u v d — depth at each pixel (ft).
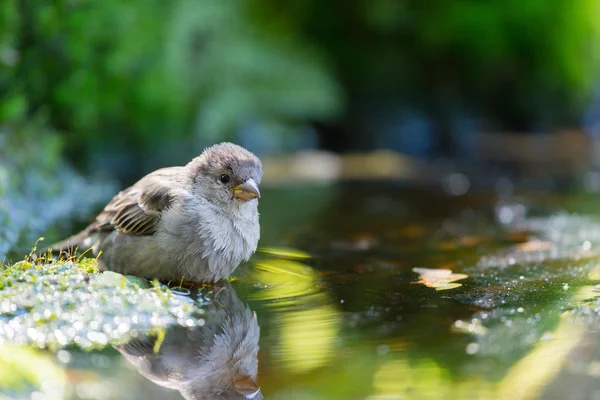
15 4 40.88
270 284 26.63
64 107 46.93
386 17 70.95
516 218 41.32
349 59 72.08
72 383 17.70
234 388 17.58
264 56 63.93
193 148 58.39
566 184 54.03
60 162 45.57
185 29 55.31
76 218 38.04
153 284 25.64
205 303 24.09
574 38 76.69
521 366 18.40
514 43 74.43
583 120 81.35
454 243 34.37
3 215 33.47
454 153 70.33
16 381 17.65
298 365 18.84
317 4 70.59
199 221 26.43
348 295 25.00
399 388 17.53
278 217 41.19
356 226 38.68
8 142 41.19
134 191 28.32
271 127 65.00
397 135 71.77
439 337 20.52
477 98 76.95
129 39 49.34
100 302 22.40
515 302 23.86
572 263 29.78
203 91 60.18
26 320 21.09
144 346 20.03
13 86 42.73
